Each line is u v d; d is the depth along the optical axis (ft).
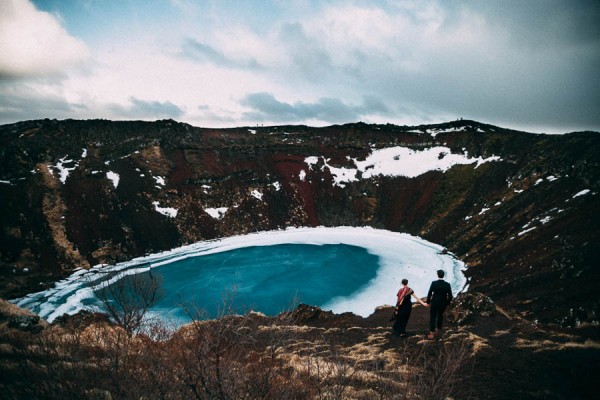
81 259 217.77
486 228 239.09
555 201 214.28
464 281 190.70
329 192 340.39
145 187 281.54
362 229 311.88
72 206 244.42
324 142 387.96
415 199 319.27
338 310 163.22
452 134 360.69
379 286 189.67
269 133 398.62
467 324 48.47
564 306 109.40
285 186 338.54
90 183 263.29
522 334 41.91
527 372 31.22
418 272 208.13
